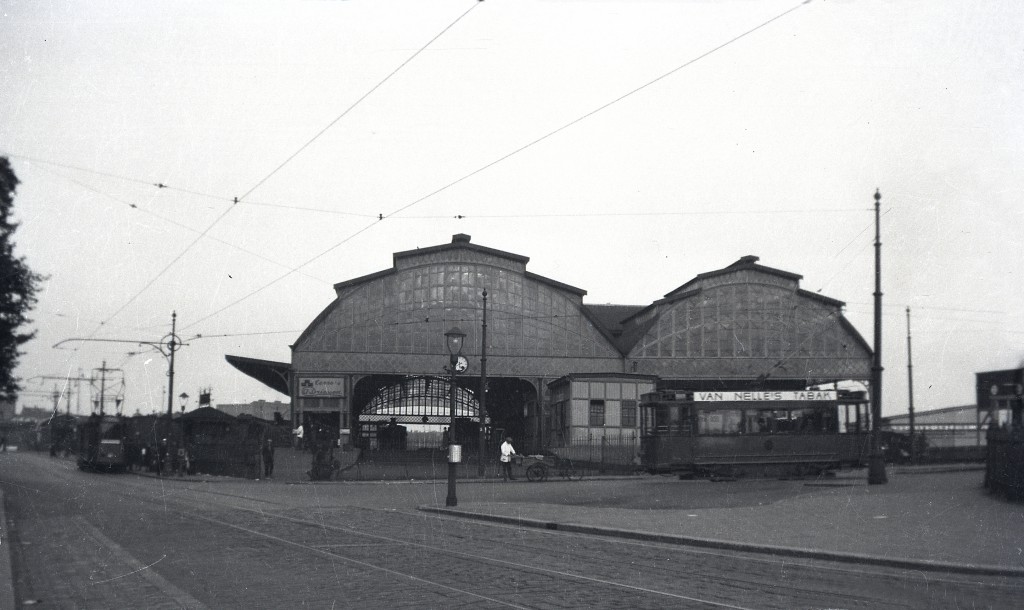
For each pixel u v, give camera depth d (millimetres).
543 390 59906
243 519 20406
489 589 10352
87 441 58562
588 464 47531
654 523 18078
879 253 26844
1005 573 11406
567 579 11148
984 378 18078
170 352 53031
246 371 66062
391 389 71812
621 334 66250
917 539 14445
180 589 10406
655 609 9078
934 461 42562
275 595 9961
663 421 35406
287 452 54219
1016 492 19781
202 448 54531
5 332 25594
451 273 60281
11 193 24141
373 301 59500
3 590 10039
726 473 34875
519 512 21609
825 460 35438
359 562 12773
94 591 10414
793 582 10945
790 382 61938
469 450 64875
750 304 61281
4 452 103500
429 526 18969
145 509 23562
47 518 20578
